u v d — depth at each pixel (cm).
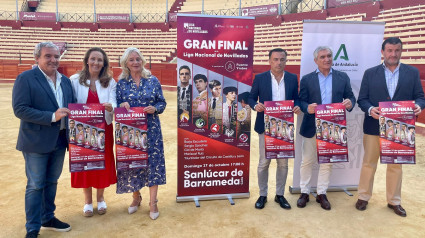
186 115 311
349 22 327
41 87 232
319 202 326
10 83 1595
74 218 287
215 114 316
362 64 337
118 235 259
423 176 401
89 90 267
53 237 254
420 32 1143
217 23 300
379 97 293
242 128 324
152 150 284
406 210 309
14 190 345
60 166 259
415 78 286
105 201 327
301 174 326
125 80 278
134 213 300
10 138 568
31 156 237
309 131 309
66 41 1956
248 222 284
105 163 276
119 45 1973
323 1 1644
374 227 277
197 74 305
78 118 248
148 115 282
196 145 319
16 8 2141
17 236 255
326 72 305
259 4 1997
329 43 328
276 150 297
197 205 316
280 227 276
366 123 302
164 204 322
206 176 327
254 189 365
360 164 363
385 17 1361
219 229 271
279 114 295
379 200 336
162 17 2128
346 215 300
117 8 2334
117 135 268
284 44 1569
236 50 308
